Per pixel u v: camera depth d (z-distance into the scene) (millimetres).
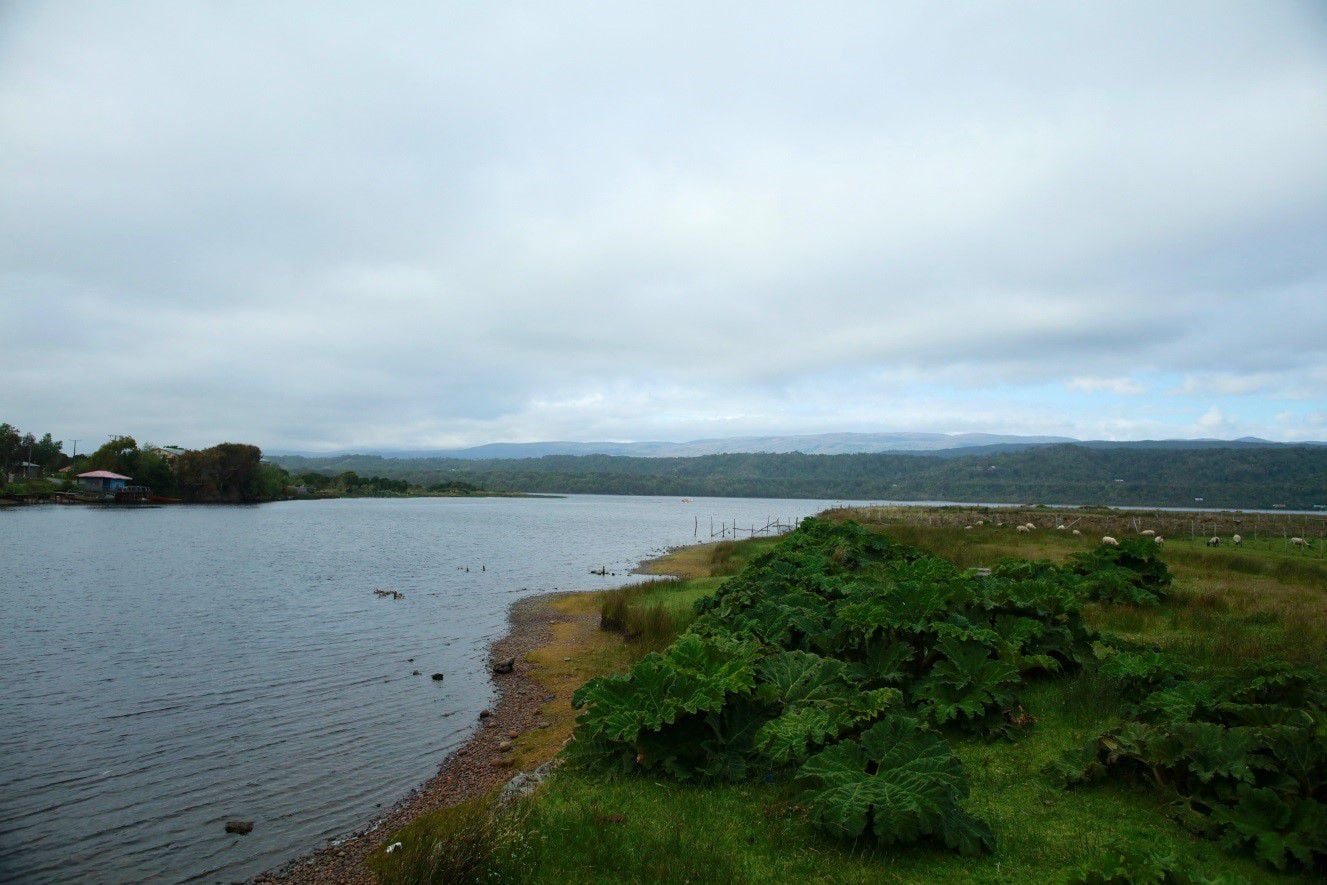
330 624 19328
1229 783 5449
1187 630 11773
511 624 19438
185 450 127938
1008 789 6215
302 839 7371
